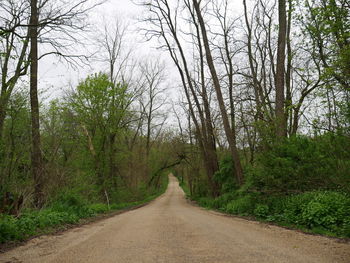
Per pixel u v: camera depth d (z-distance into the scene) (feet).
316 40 47.75
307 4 45.73
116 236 28.19
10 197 34.55
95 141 90.12
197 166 131.03
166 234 28.19
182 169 182.80
